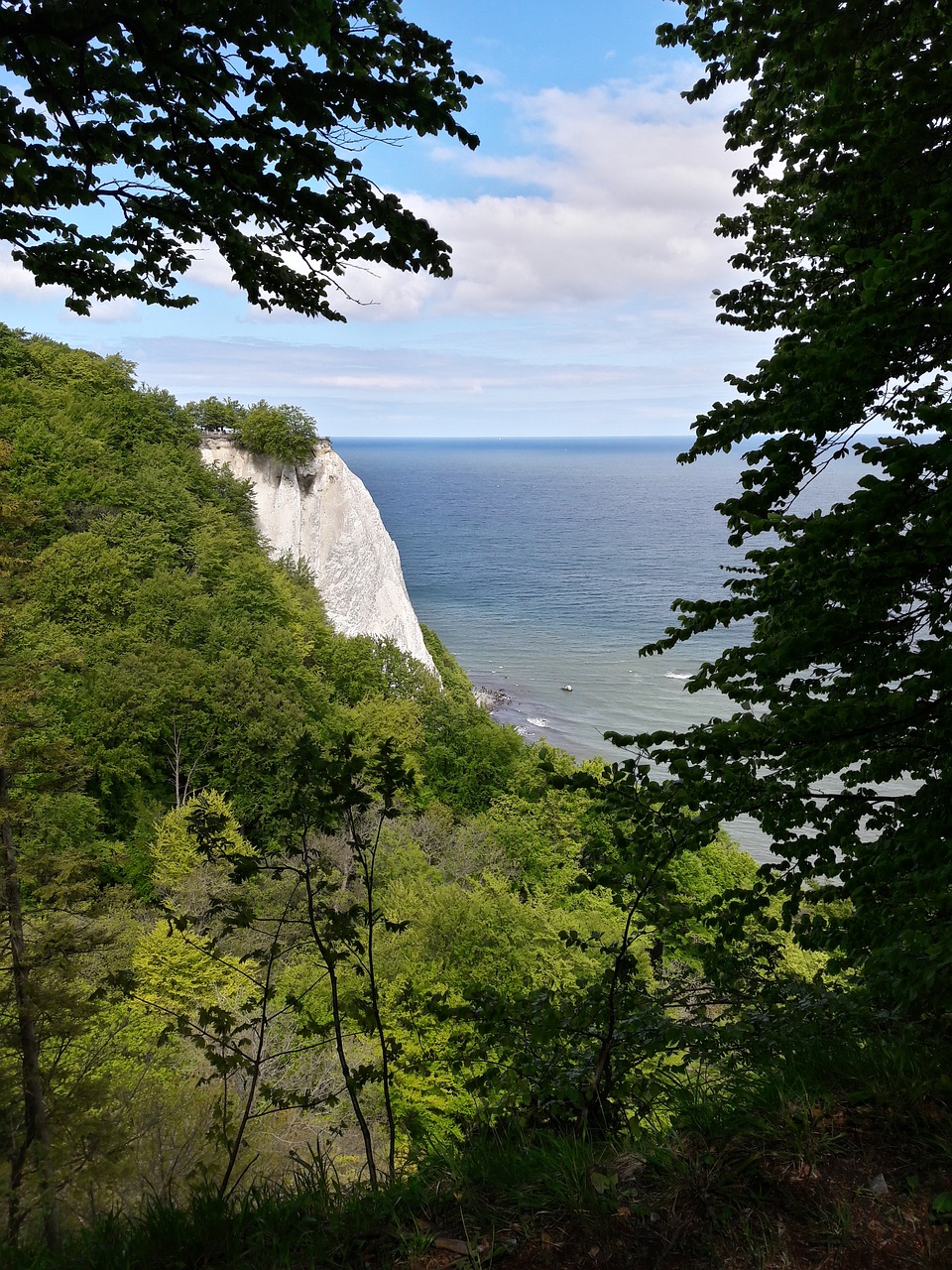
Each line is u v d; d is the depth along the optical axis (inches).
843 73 196.2
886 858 199.8
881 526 182.5
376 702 1883.6
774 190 301.6
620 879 205.9
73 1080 549.6
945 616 228.1
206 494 2402.8
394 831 1268.5
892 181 205.3
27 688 572.1
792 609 246.1
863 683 230.2
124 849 1194.6
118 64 193.9
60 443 2068.2
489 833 1350.9
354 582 2908.5
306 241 233.1
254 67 191.5
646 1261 114.1
